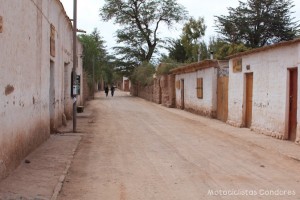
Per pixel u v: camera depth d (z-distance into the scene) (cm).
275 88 1549
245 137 1559
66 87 2194
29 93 1063
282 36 4891
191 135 1653
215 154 1202
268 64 1612
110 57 6500
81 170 967
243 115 1916
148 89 5097
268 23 4894
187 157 1150
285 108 1468
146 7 6134
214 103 2472
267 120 1623
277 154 1199
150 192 779
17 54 911
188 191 788
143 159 1116
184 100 3300
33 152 1124
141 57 6269
